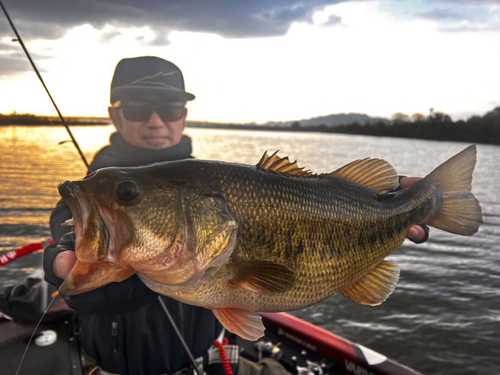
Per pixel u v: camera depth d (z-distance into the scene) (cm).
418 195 64
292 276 45
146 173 43
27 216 367
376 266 58
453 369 162
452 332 188
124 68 76
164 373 67
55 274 41
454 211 66
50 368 70
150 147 77
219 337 75
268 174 49
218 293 46
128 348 65
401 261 306
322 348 103
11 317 86
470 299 228
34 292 86
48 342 78
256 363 88
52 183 535
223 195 46
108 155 76
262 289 45
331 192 53
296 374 96
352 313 206
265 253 47
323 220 51
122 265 41
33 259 261
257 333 46
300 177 52
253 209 47
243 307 48
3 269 243
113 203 41
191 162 46
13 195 454
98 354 67
